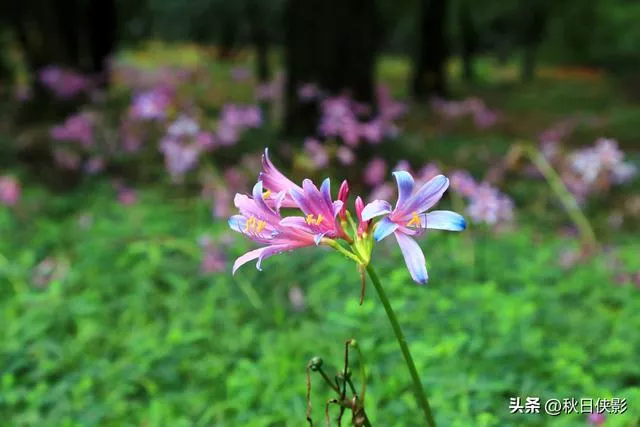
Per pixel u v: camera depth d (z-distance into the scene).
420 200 1.73
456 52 27.94
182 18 20.08
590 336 3.60
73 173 7.33
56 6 9.98
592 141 13.05
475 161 9.06
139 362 3.61
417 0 19.30
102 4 12.16
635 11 27.02
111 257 4.95
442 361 3.23
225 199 5.45
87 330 3.89
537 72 31.14
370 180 5.71
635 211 6.46
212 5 18.86
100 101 8.50
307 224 1.73
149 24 21.36
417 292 3.89
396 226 1.67
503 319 3.44
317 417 3.01
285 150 6.89
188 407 3.35
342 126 5.72
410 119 13.70
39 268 4.78
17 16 12.77
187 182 6.71
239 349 3.78
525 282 4.34
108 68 12.28
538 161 5.29
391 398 3.08
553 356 3.28
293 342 3.64
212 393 3.47
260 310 4.13
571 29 26.80
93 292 4.43
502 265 4.63
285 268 4.46
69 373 3.60
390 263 4.28
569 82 26.39
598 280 4.36
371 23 7.58
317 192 1.73
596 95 21.89
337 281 4.18
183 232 5.44
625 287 4.29
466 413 2.80
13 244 5.40
